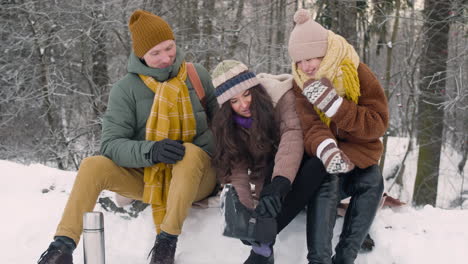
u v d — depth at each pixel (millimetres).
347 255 2172
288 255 2482
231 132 2316
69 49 9414
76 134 9727
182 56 2605
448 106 8156
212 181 2539
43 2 9094
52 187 3391
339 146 2307
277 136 2348
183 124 2531
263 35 9578
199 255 2541
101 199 2865
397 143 12336
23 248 2648
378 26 8273
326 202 2123
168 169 2463
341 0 8156
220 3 9586
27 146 10000
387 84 9555
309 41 2264
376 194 2244
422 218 2660
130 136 2523
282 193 2080
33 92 9117
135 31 2449
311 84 2164
